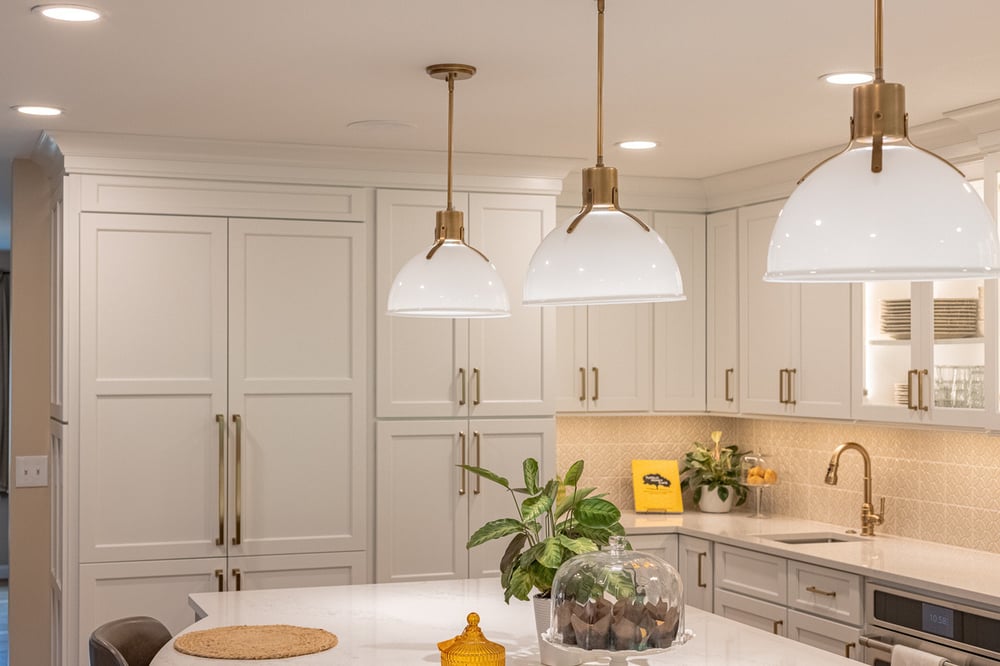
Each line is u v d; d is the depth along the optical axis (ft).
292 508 15.42
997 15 9.29
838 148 15.02
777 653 9.49
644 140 14.67
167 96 12.22
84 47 10.27
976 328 13.28
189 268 14.99
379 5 9.07
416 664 9.05
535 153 15.60
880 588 13.25
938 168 5.62
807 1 8.94
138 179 14.74
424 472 16.01
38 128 13.98
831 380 15.64
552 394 16.56
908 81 11.47
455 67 10.88
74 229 14.51
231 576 15.12
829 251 5.55
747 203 17.44
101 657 9.50
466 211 16.20
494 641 9.93
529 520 9.64
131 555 14.75
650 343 18.33
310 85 11.70
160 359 14.88
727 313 17.98
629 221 7.85
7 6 9.07
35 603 16.21
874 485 16.56
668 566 8.48
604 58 10.66
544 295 7.80
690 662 9.16
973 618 11.98
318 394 15.53
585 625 8.16
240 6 9.09
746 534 16.39
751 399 17.38
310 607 11.35
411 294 9.70
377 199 15.79
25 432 16.21
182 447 14.97
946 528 15.29
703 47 10.28
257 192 15.26
